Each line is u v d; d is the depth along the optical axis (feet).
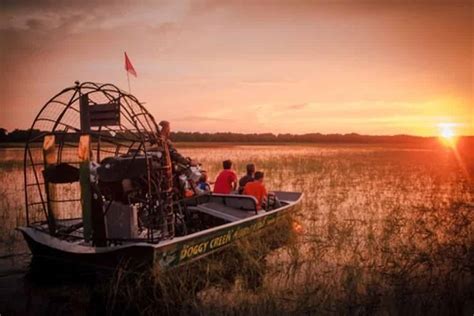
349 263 20.80
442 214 30.78
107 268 19.26
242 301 17.53
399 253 22.38
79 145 19.70
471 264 20.39
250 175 28.68
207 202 25.67
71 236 21.76
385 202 35.99
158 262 18.03
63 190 41.37
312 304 16.96
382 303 17.24
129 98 20.26
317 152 108.99
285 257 22.72
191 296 18.06
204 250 20.33
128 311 17.30
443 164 69.26
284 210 26.99
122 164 19.86
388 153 104.22
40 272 20.90
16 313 16.75
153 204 21.07
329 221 28.76
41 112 21.66
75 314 16.92
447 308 16.94
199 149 127.13
